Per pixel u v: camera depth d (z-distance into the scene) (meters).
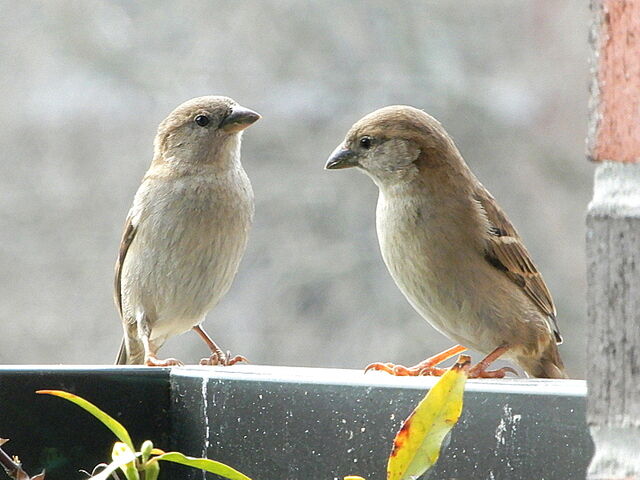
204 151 7.64
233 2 16.58
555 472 3.27
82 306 16.09
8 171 16.61
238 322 15.21
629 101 1.95
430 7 16.41
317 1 16.41
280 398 4.15
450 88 16.12
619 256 1.96
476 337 6.50
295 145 16.03
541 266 15.44
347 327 15.12
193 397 4.55
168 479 4.62
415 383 3.74
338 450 3.94
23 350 15.84
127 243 7.93
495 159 15.98
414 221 6.37
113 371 4.57
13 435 4.39
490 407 3.44
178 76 16.75
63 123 16.78
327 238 15.56
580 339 14.94
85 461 4.50
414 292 6.54
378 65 16.27
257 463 4.24
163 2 16.83
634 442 1.93
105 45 16.94
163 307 7.79
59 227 16.45
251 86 16.36
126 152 16.75
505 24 16.53
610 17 1.96
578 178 15.90
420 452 2.90
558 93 16.23
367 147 6.50
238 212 7.77
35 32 17.09
